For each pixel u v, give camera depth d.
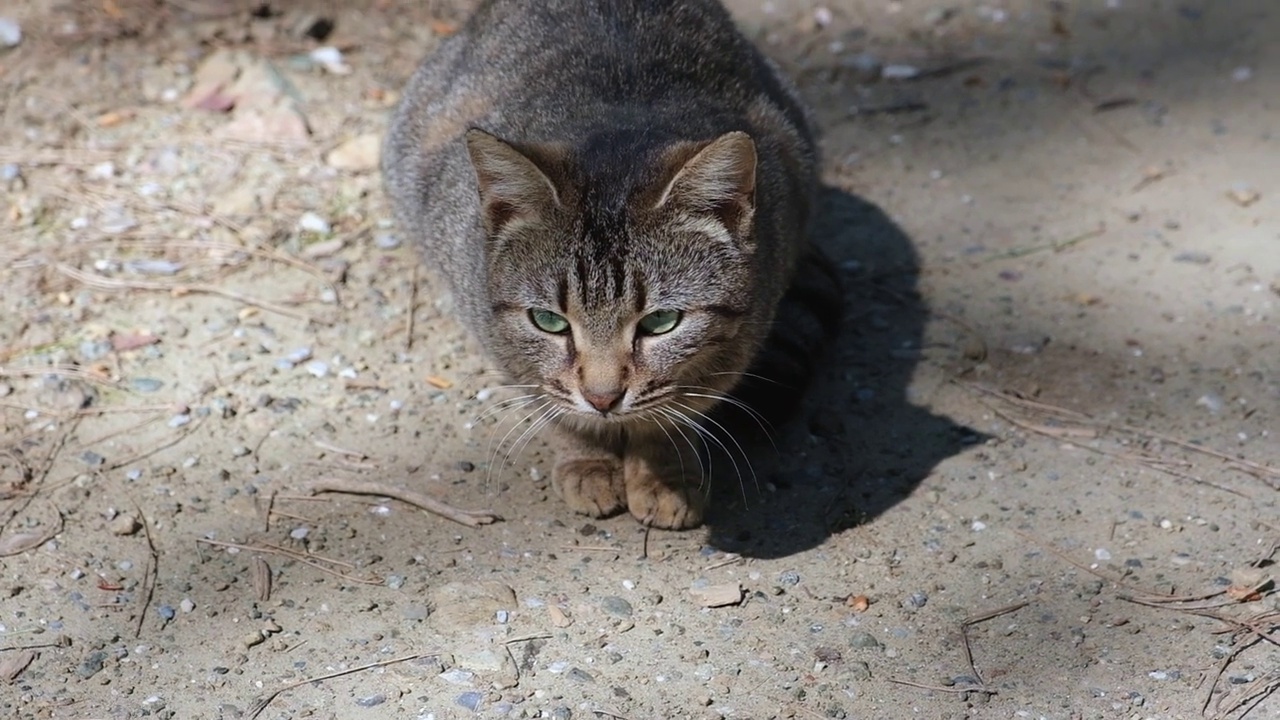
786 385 5.86
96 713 4.61
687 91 5.73
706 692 4.69
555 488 5.61
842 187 7.65
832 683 4.72
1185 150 7.80
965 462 5.77
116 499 5.51
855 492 5.63
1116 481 5.63
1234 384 6.15
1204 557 5.23
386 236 7.12
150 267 6.81
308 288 6.75
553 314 4.86
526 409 5.76
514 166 4.70
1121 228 7.21
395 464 5.77
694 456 5.57
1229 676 4.71
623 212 4.70
